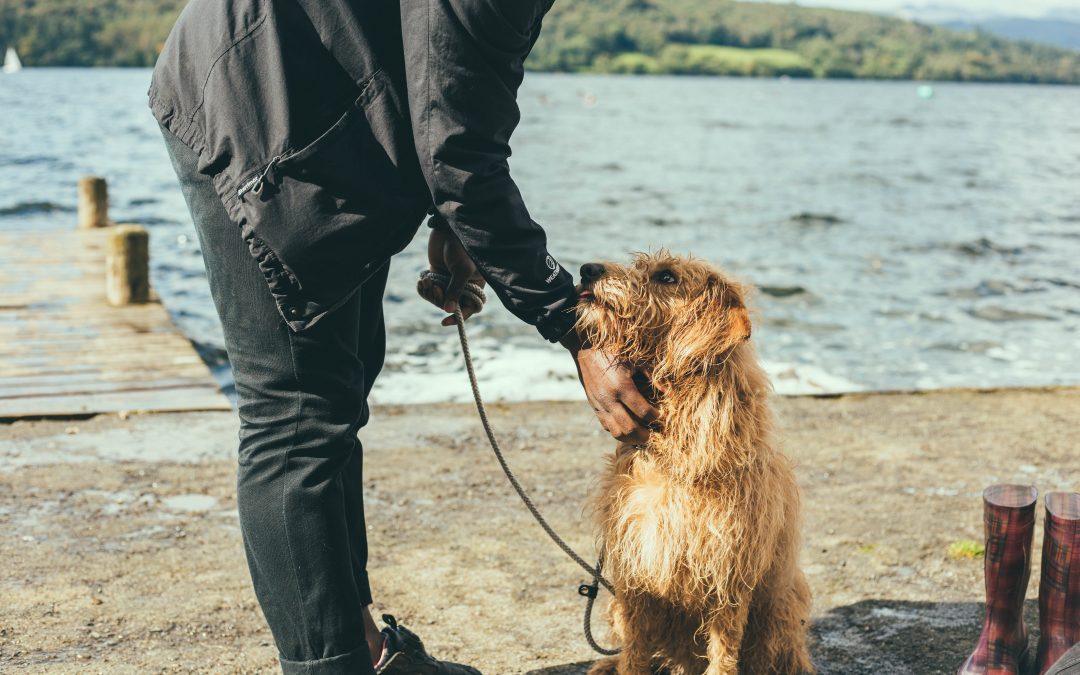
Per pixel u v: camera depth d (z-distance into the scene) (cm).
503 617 335
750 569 263
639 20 16762
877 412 602
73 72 10556
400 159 202
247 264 205
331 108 198
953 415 596
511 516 427
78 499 432
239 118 197
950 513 439
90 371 664
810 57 17562
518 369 801
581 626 330
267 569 214
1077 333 1069
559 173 2778
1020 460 514
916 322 1104
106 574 358
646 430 235
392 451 513
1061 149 4556
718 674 270
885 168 3312
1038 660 284
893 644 319
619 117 5869
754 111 7175
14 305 885
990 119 7381
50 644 304
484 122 197
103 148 3108
